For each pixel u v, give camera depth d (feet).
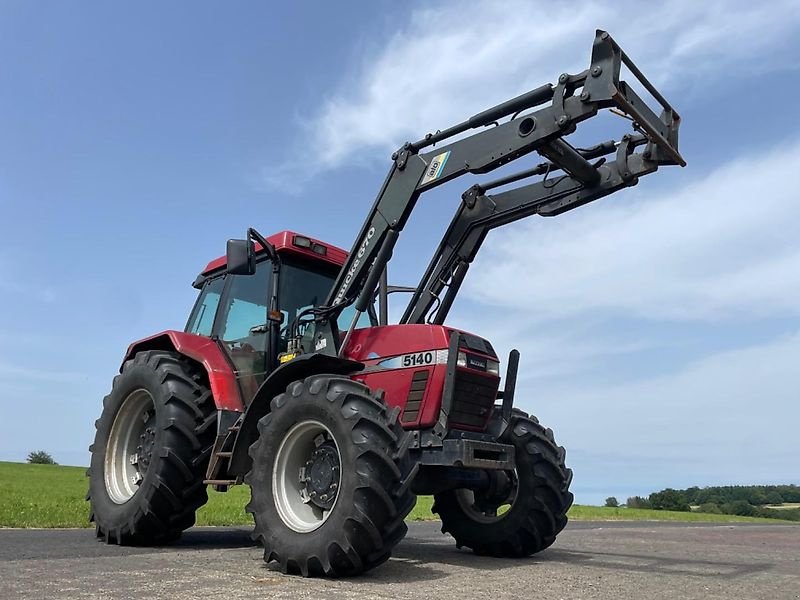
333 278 20.06
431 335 15.34
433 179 16.24
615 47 13.93
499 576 13.52
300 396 14.06
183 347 19.13
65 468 115.85
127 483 19.34
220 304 20.62
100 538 19.21
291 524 13.51
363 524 12.30
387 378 15.61
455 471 16.16
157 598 9.96
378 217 17.07
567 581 13.14
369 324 18.26
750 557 20.98
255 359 18.44
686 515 77.36
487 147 15.51
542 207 17.52
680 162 15.55
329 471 13.89
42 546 17.11
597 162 16.94
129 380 19.57
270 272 18.99
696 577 14.75
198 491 17.98
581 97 14.10
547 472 17.25
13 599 9.75
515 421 17.79
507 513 17.44
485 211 18.43
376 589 11.35
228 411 17.80
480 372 15.56
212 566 13.71
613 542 25.99
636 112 14.11
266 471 14.11
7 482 56.49
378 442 12.86
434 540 23.32
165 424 17.72
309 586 11.46
